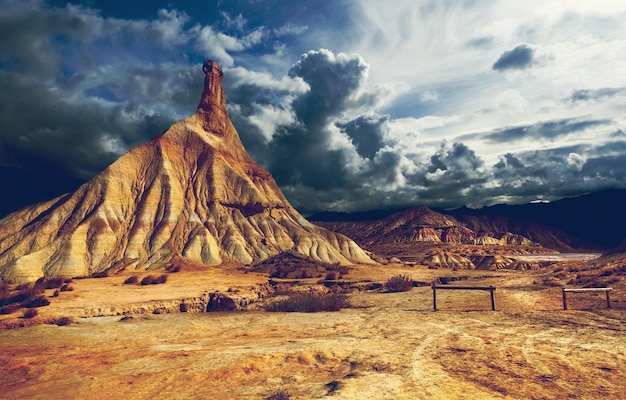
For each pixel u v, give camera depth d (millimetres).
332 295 33875
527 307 23828
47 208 84812
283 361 14336
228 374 13023
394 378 11875
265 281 53969
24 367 15195
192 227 82562
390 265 96562
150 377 13156
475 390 10734
